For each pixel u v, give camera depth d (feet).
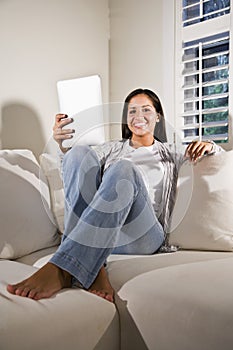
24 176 7.08
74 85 8.72
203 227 6.50
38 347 4.12
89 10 9.82
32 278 4.85
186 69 8.91
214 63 8.64
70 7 9.49
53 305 4.54
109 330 4.80
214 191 6.63
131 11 9.72
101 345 4.69
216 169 6.73
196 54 8.87
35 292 4.67
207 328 4.29
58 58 9.34
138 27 9.61
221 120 8.49
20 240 6.52
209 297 4.44
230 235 6.41
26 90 8.89
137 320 4.87
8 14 8.58
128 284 5.10
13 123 8.71
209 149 6.85
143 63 9.57
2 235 6.36
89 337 4.55
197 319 4.36
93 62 9.95
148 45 9.45
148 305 4.77
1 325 4.06
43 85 9.13
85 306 4.67
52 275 4.91
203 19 8.68
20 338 4.05
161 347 4.67
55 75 9.30
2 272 5.35
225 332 4.17
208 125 8.34
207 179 6.72
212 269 5.08
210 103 8.68
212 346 4.25
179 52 8.89
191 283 4.75
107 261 5.90
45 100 9.18
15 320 4.15
